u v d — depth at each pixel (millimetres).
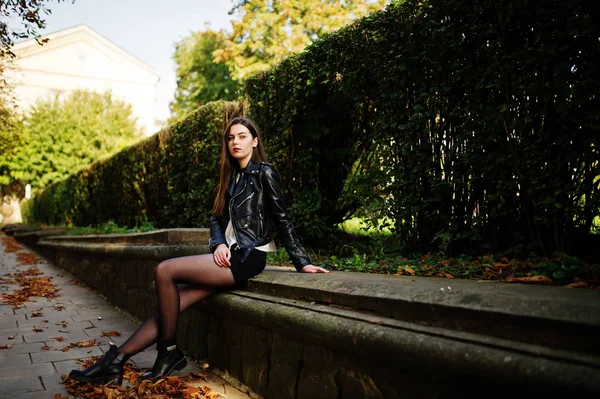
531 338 1359
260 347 2514
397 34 3463
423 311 1673
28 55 28672
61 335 4117
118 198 11242
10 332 4199
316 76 4254
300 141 4668
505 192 2764
